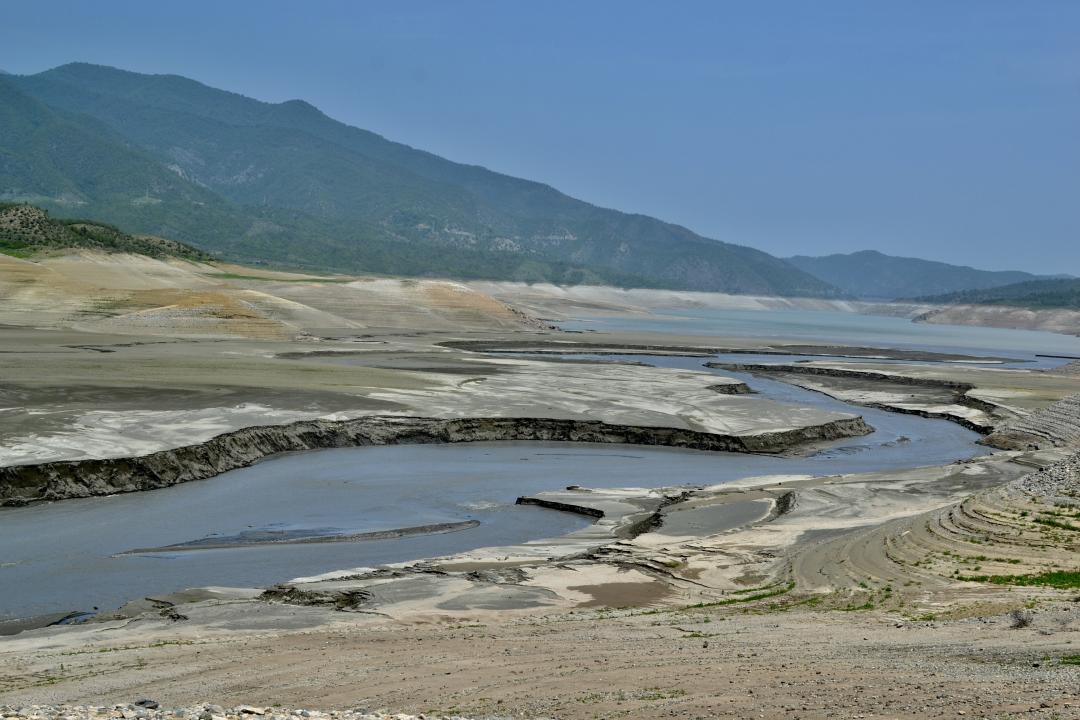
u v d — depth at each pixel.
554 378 102.19
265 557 41.22
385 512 50.31
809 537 43.78
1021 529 38.28
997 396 104.56
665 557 40.00
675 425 77.88
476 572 36.75
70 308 150.62
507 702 20.05
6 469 48.47
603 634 27.38
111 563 39.44
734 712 18.16
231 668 23.72
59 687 22.19
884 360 159.75
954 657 22.45
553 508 52.28
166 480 53.91
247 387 79.38
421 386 88.25
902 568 36.19
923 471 61.59
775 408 88.25
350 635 27.66
